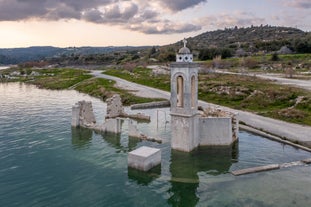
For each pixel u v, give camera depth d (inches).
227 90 3053.6
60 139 1820.9
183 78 1467.8
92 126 2046.0
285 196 1096.2
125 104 3085.6
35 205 1049.5
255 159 1462.8
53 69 7751.0
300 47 6702.8
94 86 4404.5
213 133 1630.2
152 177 1274.6
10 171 1338.6
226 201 1071.0
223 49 7052.2
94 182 1229.1
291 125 1967.3
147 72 5497.1
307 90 2741.1
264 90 2849.4
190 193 1136.8
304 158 1465.3
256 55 6825.8
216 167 1375.5
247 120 2107.5
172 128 1566.2
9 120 2330.2
